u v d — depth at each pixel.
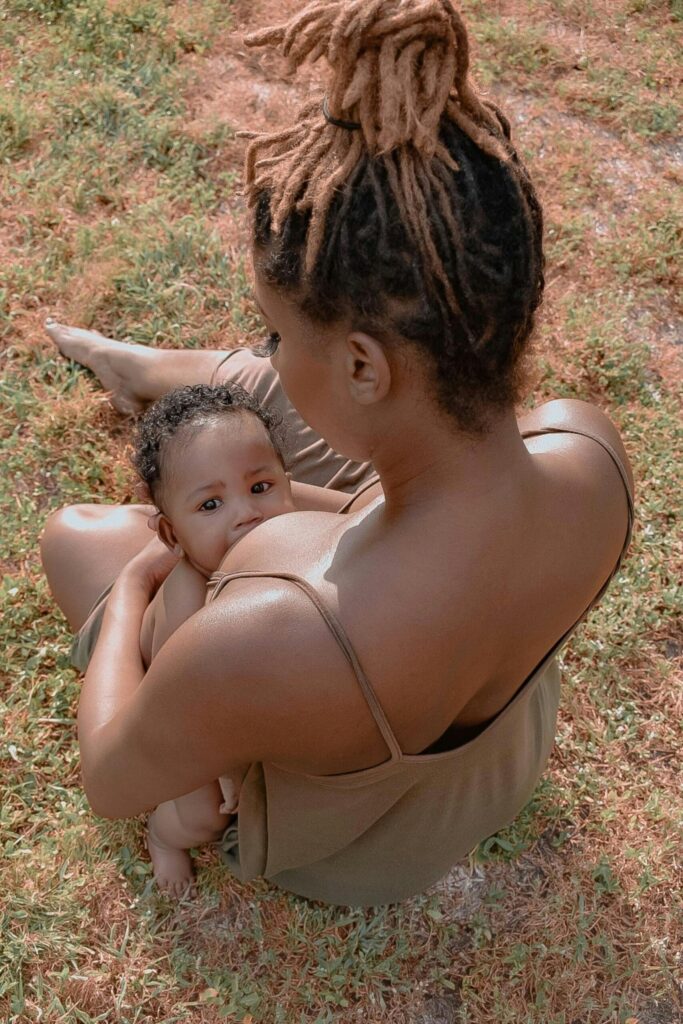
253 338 3.56
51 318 3.48
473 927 2.51
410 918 2.50
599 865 2.60
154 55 4.30
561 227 3.96
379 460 1.25
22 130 3.93
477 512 1.21
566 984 2.43
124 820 2.56
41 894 2.42
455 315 1.09
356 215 1.06
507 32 4.61
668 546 3.21
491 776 1.93
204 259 3.70
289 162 1.11
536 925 2.51
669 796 2.76
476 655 1.32
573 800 2.70
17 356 3.41
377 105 1.04
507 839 2.62
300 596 1.26
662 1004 2.43
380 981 2.42
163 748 1.53
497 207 1.09
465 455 1.20
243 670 1.27
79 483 3.18
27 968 2.35
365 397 1.16
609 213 4.10
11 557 3.01
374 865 2.08
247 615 1.27
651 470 3.36
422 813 1.88
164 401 2.29
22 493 3.14
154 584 2.33
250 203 1.21
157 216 3.79
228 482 2.12
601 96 4.45
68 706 2.76
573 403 1.58
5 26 4.34
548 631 1.43
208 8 4.48
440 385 1.13
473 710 1.53
